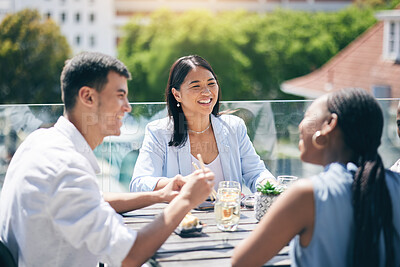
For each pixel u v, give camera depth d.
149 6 42.22
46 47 27.72
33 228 1.34
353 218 1.18
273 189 1.75
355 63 17.64
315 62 29.97
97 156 2.60
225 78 27.64
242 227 1.71
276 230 1.21
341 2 48.97
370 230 1.17
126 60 29.78
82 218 1.32
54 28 27.95
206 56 27.73
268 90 29.19
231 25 28.89
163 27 29.89
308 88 18.06
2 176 2.62
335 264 1.19
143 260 1.38
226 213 1.66
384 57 16.73
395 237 1.23
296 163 2.76
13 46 27.30
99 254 1.35
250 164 2.32
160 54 28.08
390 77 15.57
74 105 1.46
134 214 1.85
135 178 2.13
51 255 1.38
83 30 40.94
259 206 1.75
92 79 1.43
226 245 1.54
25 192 1.34
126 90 1.49
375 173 1.20
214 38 27.69
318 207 1.18
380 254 1.19
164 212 1.43
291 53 29.27
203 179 1.47
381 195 1.19
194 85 2.14
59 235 1.37
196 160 2.23
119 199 1.82
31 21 27.91
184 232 1.60
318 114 1.27
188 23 28.12
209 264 1.40
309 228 1.20
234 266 1.26
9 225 1.43
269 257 1.23
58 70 27.84
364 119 1.21
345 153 1.25
